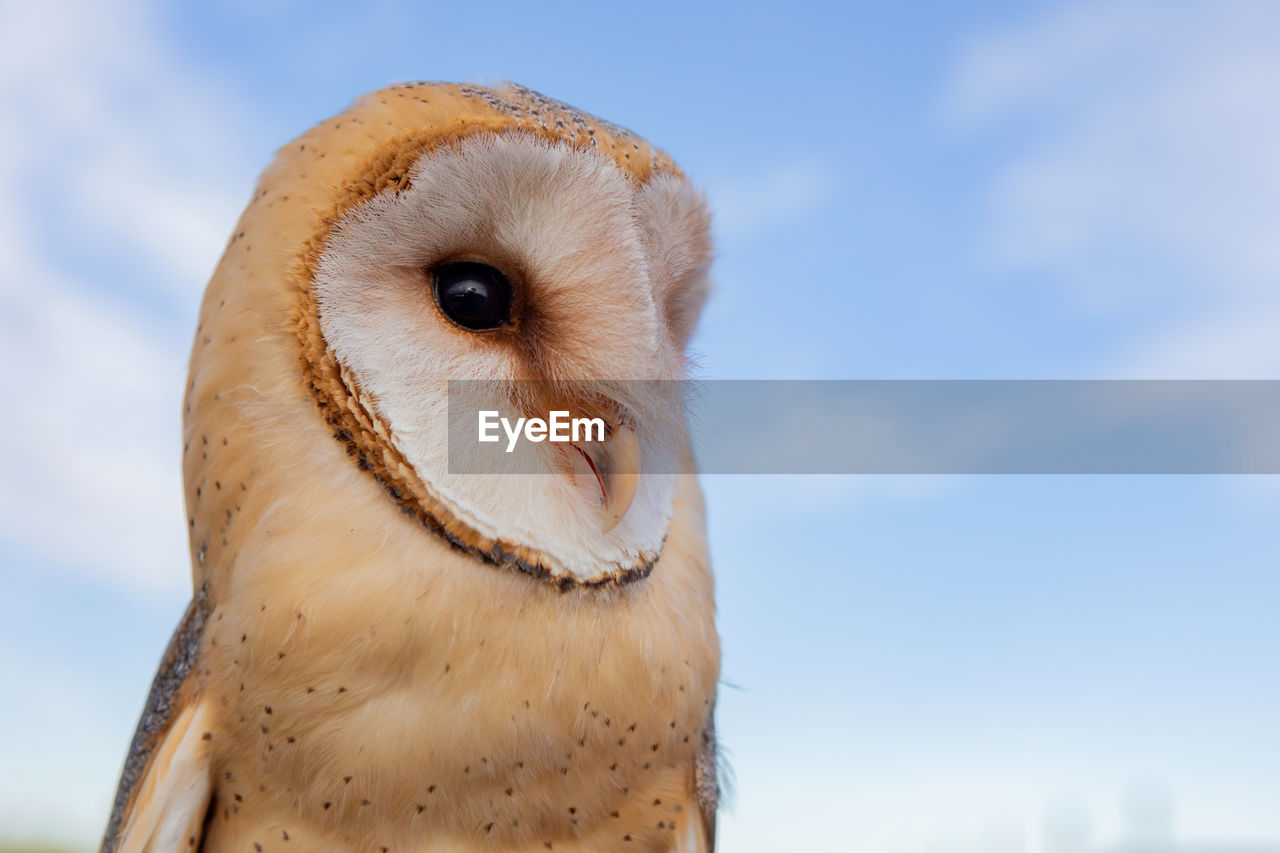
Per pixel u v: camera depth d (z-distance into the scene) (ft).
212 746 1.17
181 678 1.22
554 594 1.17
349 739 1.14
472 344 1.18
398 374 1.16
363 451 1.16
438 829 1.16
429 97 1.20
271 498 1.16
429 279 1.18
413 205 1.16
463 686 1.15
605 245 1.20
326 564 1.15
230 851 1.17
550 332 1.19
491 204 1.18
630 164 1.22
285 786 1.15
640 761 1.20
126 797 1.25
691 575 1.26
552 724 1.16
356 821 1.15
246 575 1.16
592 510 1.20
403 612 1.14
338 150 1.18
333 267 1.17
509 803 1.16
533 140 1.18
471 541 1.16
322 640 1.14
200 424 1.20
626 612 1.20
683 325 1.31
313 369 1.16
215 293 1.20
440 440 1.17
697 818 1.25
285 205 1.18
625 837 1.21
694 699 1.23
